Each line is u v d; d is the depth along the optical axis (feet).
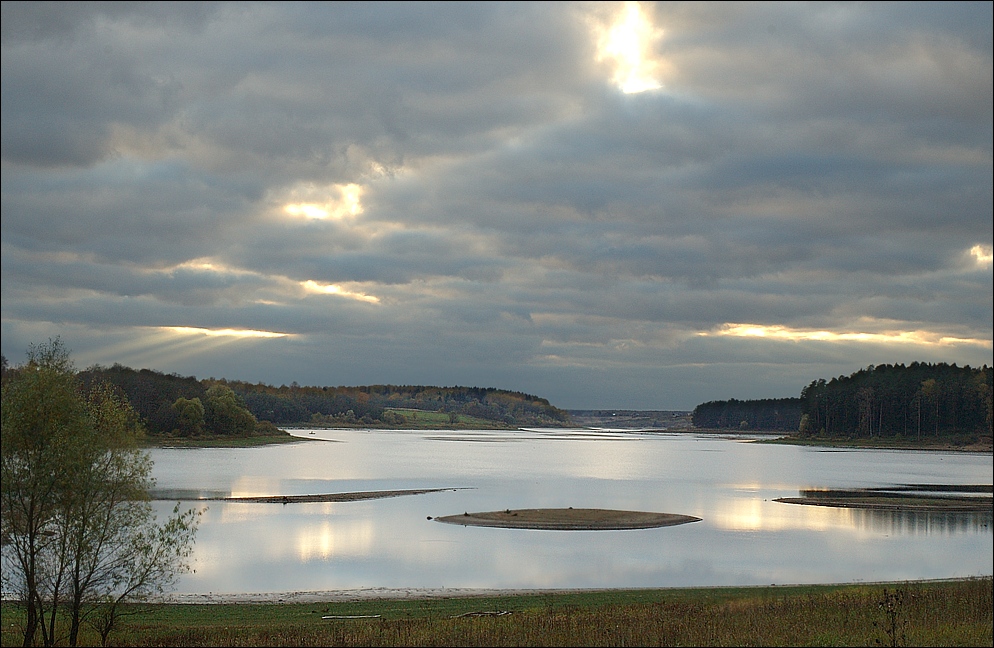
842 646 90.74
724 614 114.42
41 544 103.35
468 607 133.08
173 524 114.32
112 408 109.91
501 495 333.01
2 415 101.71
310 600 142.82
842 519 266.57
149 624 118.42
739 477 453.17
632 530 235.81
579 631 104.12
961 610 113.09
